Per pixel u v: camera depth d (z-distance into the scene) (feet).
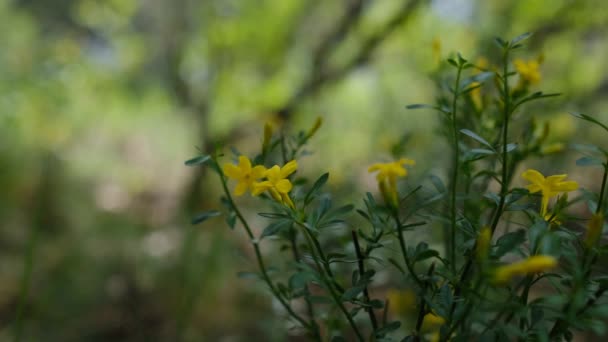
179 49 4.96
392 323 1.26
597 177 2.57
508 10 3.18
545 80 3.37
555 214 1.22
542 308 1.19
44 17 6.75
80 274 3.37
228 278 3.10
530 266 1.10
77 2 6.28
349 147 4.28
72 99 5.31
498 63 1.94
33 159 5.13
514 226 1.64
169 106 6.49
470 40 3.21
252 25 4.51
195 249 3.21
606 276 1.18
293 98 4.03
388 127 4.08
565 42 3.51
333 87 4.19
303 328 1.45
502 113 1.40
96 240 4.02
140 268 3.43
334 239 1.54
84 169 5.93
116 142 6.86
